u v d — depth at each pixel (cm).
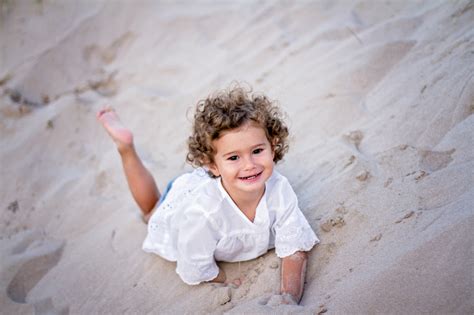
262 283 216
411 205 212
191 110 368
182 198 232
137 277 247
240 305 203
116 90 427
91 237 287
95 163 354
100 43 479
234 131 193
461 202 196
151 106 389
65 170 357
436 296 170
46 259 280
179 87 404
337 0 419
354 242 212
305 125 296
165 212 239
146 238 252
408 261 183
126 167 274
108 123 275
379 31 346
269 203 217
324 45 368
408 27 335
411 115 259
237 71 388
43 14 522
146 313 224
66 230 301
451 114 242
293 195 223
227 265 235
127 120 386
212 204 213
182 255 220
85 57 471
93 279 255
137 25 485
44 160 369
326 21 399
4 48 495
